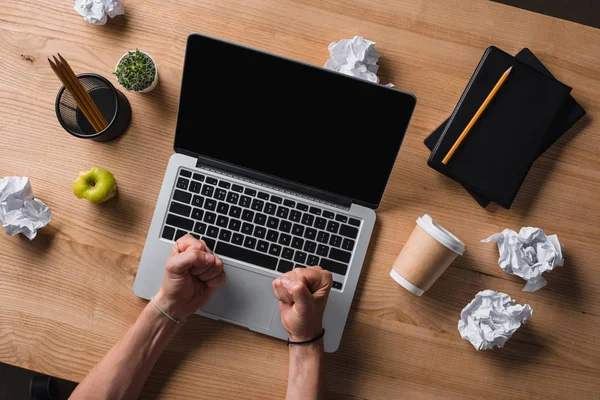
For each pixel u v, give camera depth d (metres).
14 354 0.91
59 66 0.74
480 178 0.90
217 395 0.92
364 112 0.83
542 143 0.91
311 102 0.83
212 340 0.92
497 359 0.93
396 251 0.93
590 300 0.94
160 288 0.90
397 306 0.93
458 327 0.91
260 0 0.93
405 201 0.93
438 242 0.83
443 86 0.93
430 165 0.91
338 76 0.82
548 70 0.92
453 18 0.93
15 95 0.93
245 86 0.83
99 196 0.88
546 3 1.38
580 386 0.93
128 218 0.93
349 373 0.93
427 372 0.93
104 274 0.92
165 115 0.93
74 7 0.92
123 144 0.93
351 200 0.89
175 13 0.93
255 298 0.90
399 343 0.93
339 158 0.87
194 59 0.82
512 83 0.89
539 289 0.93
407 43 0.93
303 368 0.88
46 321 0.92
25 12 0.93
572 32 0.92
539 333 0.94
